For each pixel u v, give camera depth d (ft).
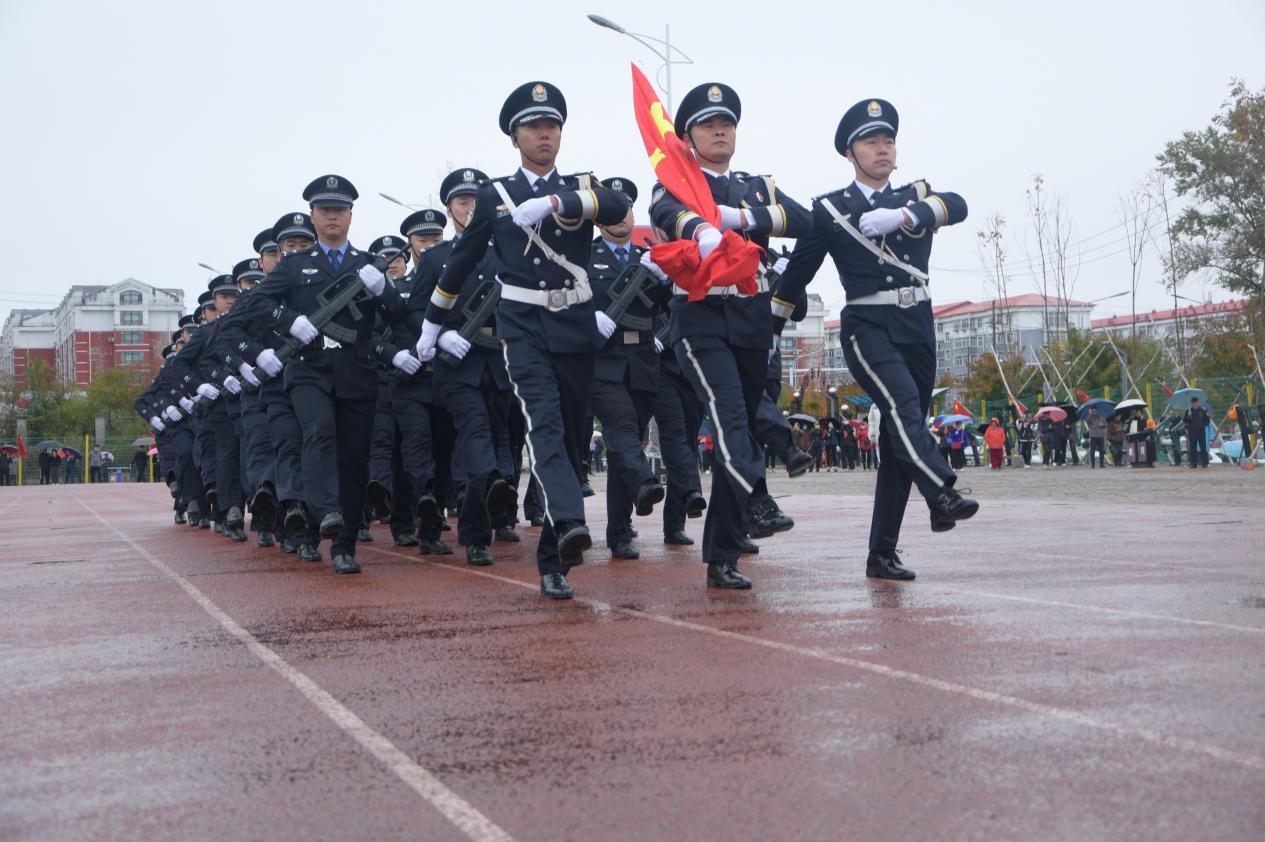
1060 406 116.16
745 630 17.99
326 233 28.86
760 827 9.67
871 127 22.45
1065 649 15.83
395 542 36.99
